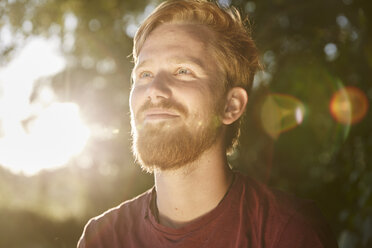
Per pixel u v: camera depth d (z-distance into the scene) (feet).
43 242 20.15
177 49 5.00
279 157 13.50
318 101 11.99
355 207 9.92
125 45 16.88
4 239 20.85
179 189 4.82
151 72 5.08
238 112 5.38
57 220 20.20
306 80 12.29
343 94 11.31
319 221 4.86
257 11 13.55
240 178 5.16
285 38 13.56
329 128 11.74
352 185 10.25
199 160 4.82
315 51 12.55
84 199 19.08
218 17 5.38
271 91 13.32
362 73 10.82
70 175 18.86
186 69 4.96
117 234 5.18
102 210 18.28
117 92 17.46
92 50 17.04
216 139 4.96
